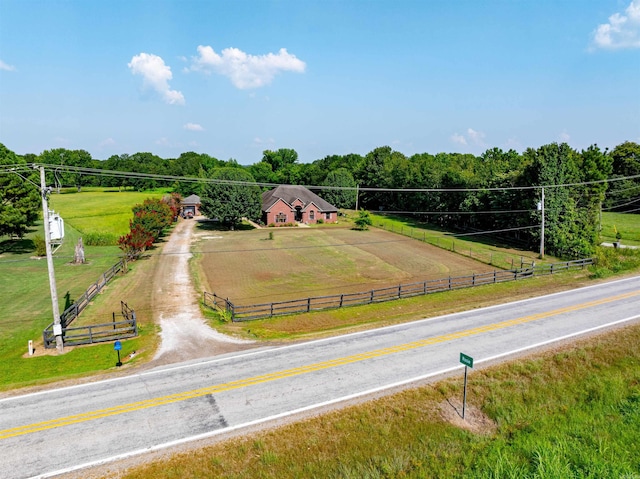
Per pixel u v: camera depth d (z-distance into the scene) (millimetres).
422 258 45750
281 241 55781
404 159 98375
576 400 16312
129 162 133375
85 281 34688
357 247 51781
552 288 32281
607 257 42281
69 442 13016
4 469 11812
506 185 55031
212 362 18766
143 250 46438
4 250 48250
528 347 20328
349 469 11883
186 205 84625
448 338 21594
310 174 117125
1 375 17797
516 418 14766
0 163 48406
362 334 22281
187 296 30453
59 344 20281
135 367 18281
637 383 17578
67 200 98438
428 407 15266
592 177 54562
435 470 12055
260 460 12312
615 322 23672
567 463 12422
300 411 14766
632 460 12914
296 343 21031
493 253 47781
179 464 12086
